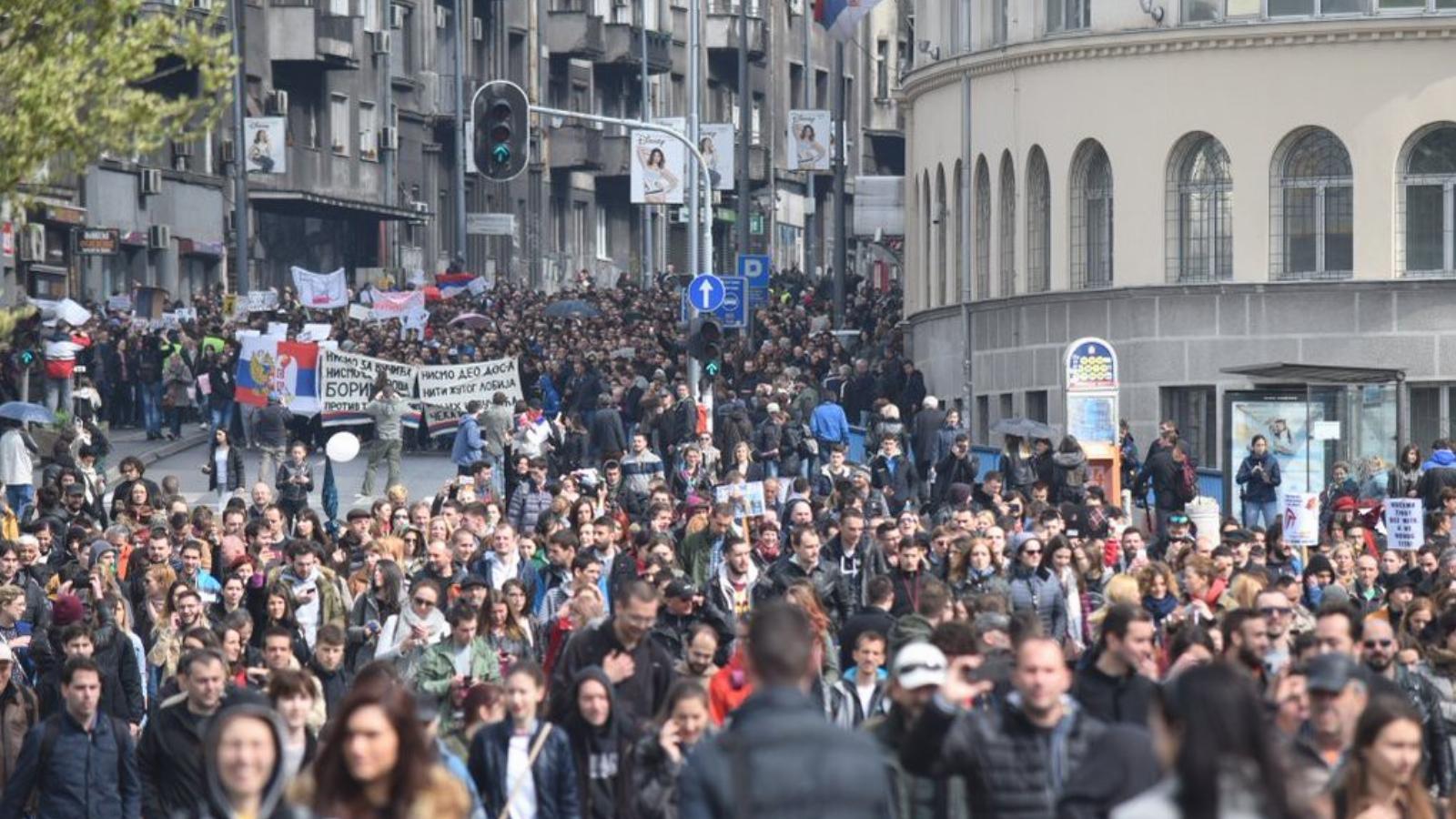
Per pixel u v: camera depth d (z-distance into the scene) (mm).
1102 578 56781
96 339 128000
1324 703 28578
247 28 181000
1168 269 114688
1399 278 111000
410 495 102750
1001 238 122938
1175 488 88062
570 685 35219
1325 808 25422
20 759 37875
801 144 197250
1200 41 113125
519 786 32531
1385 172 111125
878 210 156125
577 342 130375
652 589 38750
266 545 60281
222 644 44188
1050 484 89625
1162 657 39156
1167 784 19406
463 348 135125
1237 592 48594
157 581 52969
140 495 68875
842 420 99812
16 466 88375
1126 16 115000
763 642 23625
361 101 195625
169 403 121750
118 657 46375
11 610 46906
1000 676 29672
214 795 25016
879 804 23234
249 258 183875
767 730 23219
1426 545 60656
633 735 35188
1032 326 119250
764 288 134750
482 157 88875
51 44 48375
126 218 165625
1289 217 112938
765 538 58781
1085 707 31422
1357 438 92500
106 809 37844
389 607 52594
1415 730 26625
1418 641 42875
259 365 114188
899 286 189625
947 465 91625
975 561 54312
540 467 76688
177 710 36719
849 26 129125
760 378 125188
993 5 122688
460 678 42750
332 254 193500
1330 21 110938
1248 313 112625
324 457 114875
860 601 57125
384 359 116625
